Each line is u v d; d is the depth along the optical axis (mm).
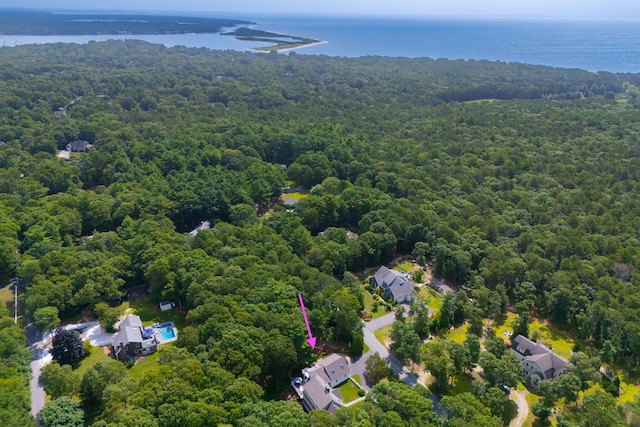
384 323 101562
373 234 122750
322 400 74875
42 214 124250
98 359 88188
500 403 73062
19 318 98375
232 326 81188
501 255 113438
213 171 161750
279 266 103125
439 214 136000
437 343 86562
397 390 72625
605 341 91625
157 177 158250
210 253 111500
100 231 133625
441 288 114375
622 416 71375
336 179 158250
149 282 107188
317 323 90188
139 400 66000
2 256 107625
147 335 93625
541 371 84188
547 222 134000
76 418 68375
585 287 103750
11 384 72188
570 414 76812
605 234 126625
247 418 63500
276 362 79812
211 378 70938
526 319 96750
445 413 76688
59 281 98938
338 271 116000
